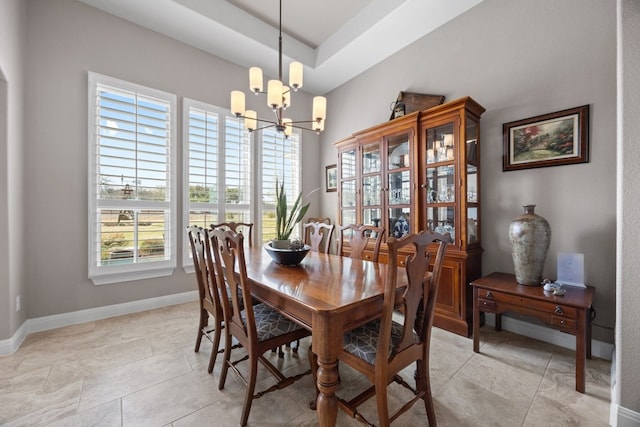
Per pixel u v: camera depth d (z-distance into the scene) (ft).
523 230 6.51
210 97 10.70
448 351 6.64
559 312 5.44
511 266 7.75
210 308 6.12
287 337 4.81
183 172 10.02
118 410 4.66
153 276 9.49
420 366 4.38
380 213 9.74
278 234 7.68
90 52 8.31
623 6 4.26
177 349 6.73
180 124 10.01
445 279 7.82
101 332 7.61
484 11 8.18
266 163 12.35
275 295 4.51
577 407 4.73
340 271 5.54
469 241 7.76
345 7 9.50
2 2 6.06
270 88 6.41
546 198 7.13
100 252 8.49
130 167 8.95
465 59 8.62
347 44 10.24
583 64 6.56
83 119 8.23
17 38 6.88
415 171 8.59
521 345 6.92
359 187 10.47
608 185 6.27
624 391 4.24
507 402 4.87
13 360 6.16
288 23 10.31
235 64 11.38
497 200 8.00
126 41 8.89
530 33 7.33
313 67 11.79
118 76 8.75
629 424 4.15
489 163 8.14
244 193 11.61
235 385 5.38
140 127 9.12
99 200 8.46
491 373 5.74
